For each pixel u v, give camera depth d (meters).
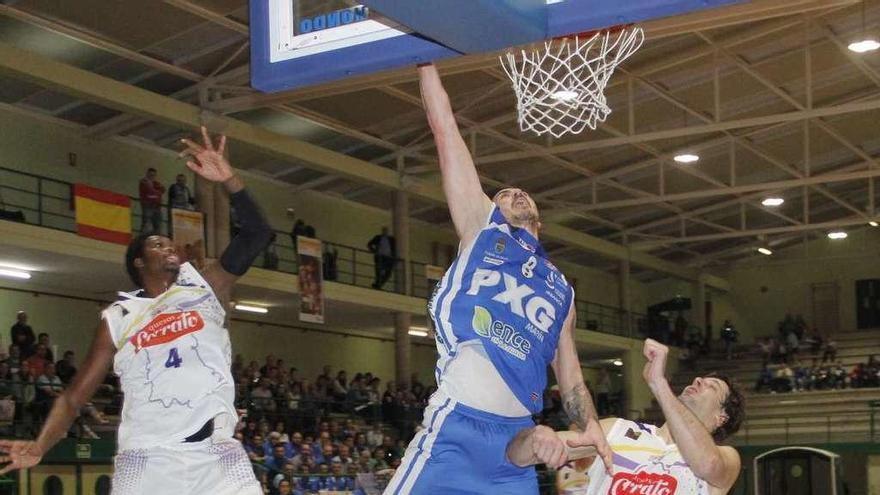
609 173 32.34
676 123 29.31
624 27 6.02
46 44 21.36
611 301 43.41
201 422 4.56
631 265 41.28
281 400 23.27
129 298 4.71
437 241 35.34
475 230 4.30
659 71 25.55
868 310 42.69
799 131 30.86
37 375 19.42
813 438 34.81
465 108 26.05
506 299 4.15
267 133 25.28
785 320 41.66
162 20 20.80
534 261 4.23
